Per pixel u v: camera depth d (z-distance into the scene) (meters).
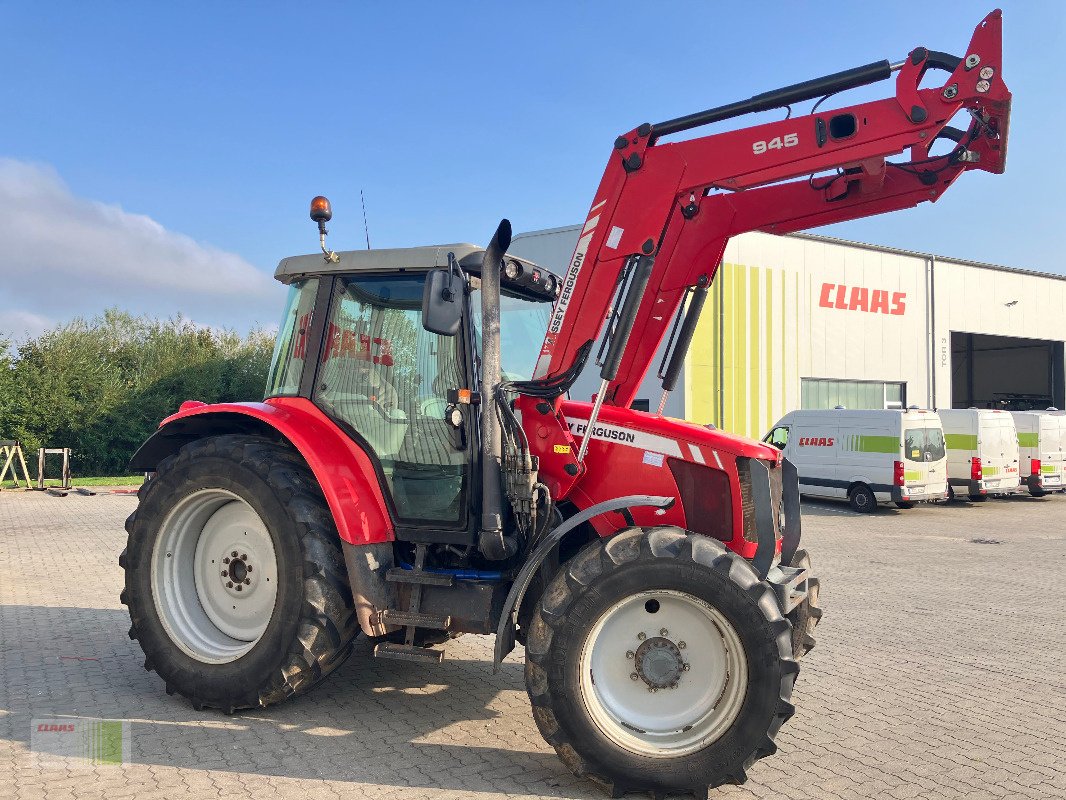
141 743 3.99
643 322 4.93
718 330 24.38
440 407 4.41
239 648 4.59
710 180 3.97
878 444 16.59
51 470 27.91
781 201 4.68
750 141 3.93
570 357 4.20
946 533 13.57
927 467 16.59
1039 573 9.74
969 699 5.05
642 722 3.70
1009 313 31.19
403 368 4.51
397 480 4.45
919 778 3.83
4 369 26.95
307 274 4.81
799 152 3.87
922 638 6.58
